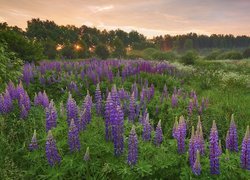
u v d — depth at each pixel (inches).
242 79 751.1
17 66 506.9
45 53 1923.0
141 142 240.2
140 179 209.8
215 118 361.4
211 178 197.8
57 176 203.8
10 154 235.5
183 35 7834.6
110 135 228.1
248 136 197.0
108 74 594.2
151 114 402.3
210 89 672.4
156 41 7598.4
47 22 4131.4
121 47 3080.7
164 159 217.6
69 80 566.9
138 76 632.4
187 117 354.6
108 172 212.8
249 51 2974.9
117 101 239.6
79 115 246.8
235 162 209.3
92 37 4128.9
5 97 298.4
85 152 221.1
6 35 800.3
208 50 7637.8
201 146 214.5
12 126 277.6
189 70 868.0
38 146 230.8
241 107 446.6
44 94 328.8
